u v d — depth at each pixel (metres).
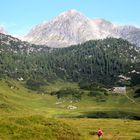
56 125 49.66
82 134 50.22
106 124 121.88
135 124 121.56
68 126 50.56
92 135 67.44
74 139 47.12
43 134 45.88
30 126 47.34
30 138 44.25
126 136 70.50
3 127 45.62
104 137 65.69
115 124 122.00
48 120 50.88
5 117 50.06
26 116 51.06
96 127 105.50
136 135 75.06
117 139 63.72
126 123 127.69
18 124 47.56
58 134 47.12
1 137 42.75
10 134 44.41
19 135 44.25
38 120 50.31
